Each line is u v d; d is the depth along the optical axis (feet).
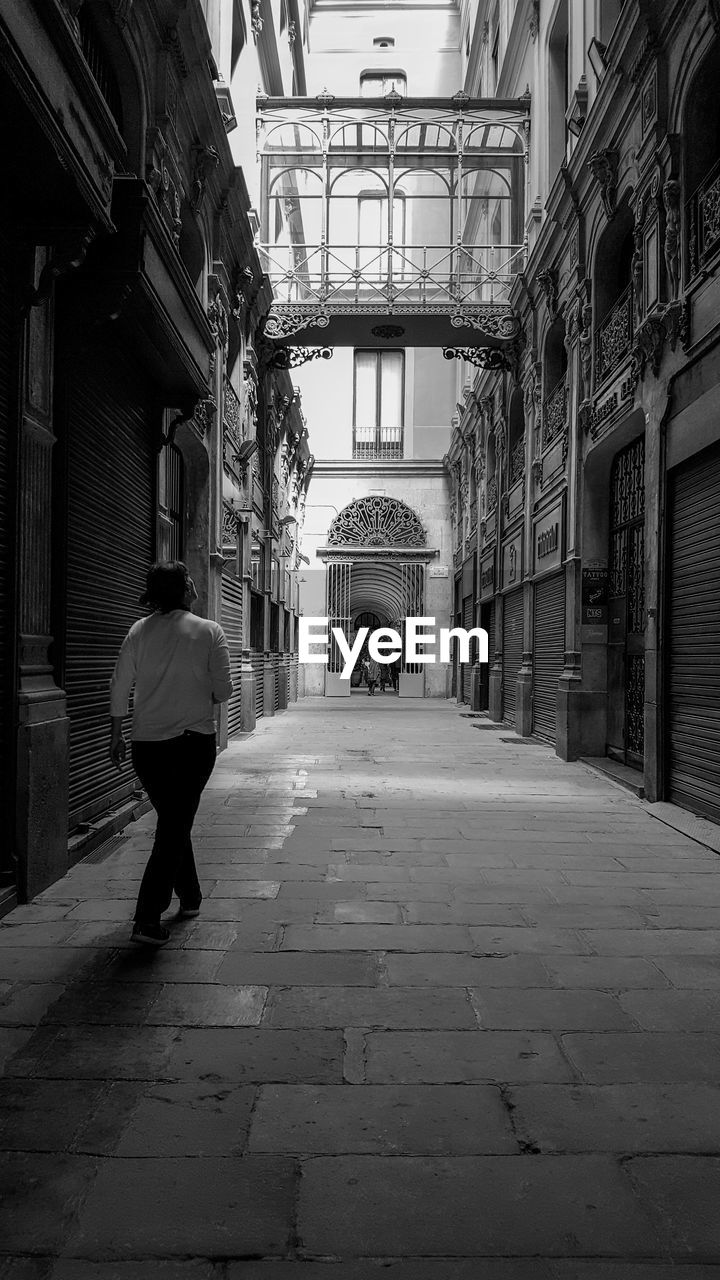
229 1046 9.37
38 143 11.30
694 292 22.67
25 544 14.98
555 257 39.04
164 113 24.32
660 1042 9.62
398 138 47.47
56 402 16.87
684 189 23.86
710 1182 7.11
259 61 50.08
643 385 26.27
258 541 55.57
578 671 35.12
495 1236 6.41
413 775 30.42
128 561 22.29
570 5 37.11
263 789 26.91
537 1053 9.33
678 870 17.20
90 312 17.28
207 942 12.65
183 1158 7.30
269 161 49.57
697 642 22.36
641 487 30.71
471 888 15.74
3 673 14.19
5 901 13.74
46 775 15.16
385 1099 8.33
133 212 16.84
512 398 53.31
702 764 21.86
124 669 12.72
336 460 93.45
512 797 25.80
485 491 64.23
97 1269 6.01
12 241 13.73
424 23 89.61
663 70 24.91
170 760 12.42
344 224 85.51
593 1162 7.36
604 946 12.73
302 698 86.74
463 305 47.50
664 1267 6.13
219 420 36.19
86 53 20.53
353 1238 6.37
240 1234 6.38
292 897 15.01
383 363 95.81
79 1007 10.31
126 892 15.06
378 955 12.23
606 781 29.27
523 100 46.73
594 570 34.83
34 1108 8.07
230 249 38.06
